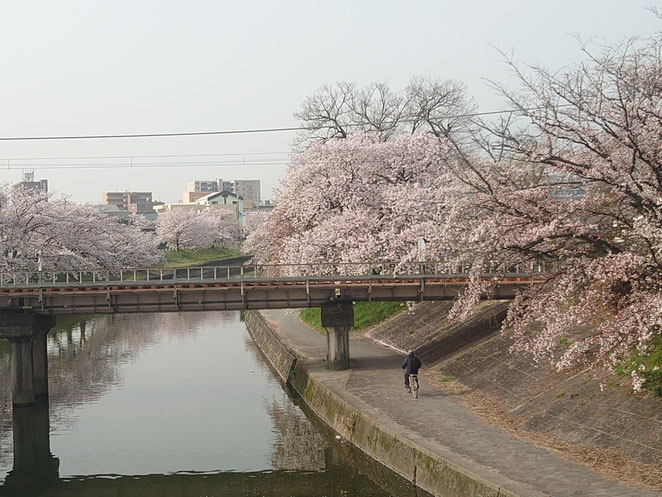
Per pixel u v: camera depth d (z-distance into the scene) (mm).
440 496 21125
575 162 21500
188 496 24891
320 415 33281
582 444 21797
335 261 47250
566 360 20062
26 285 39000
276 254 63156
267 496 24484
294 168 57969
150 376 46656
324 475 26531
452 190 44188
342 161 50094
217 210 189750
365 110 62156
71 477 27422
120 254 77750
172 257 145000
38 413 37219
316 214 50219
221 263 141875
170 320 81438
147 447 30766
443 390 31688
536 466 20188
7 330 37938
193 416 35875
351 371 37469
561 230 20922
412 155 50188
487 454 21672
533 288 24062
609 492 17703
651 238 19203
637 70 20109
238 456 29281
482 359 33906
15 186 58656
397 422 26234
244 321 80250
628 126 19609
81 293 38469
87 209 83750
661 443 19703
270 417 35438
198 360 52875
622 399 22875
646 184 20844
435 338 42344
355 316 56062
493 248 22219
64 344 61406
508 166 23797
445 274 38938
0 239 53812
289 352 45469
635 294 19375
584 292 22031
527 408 26125
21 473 28031
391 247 45188
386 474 24734
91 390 42469
